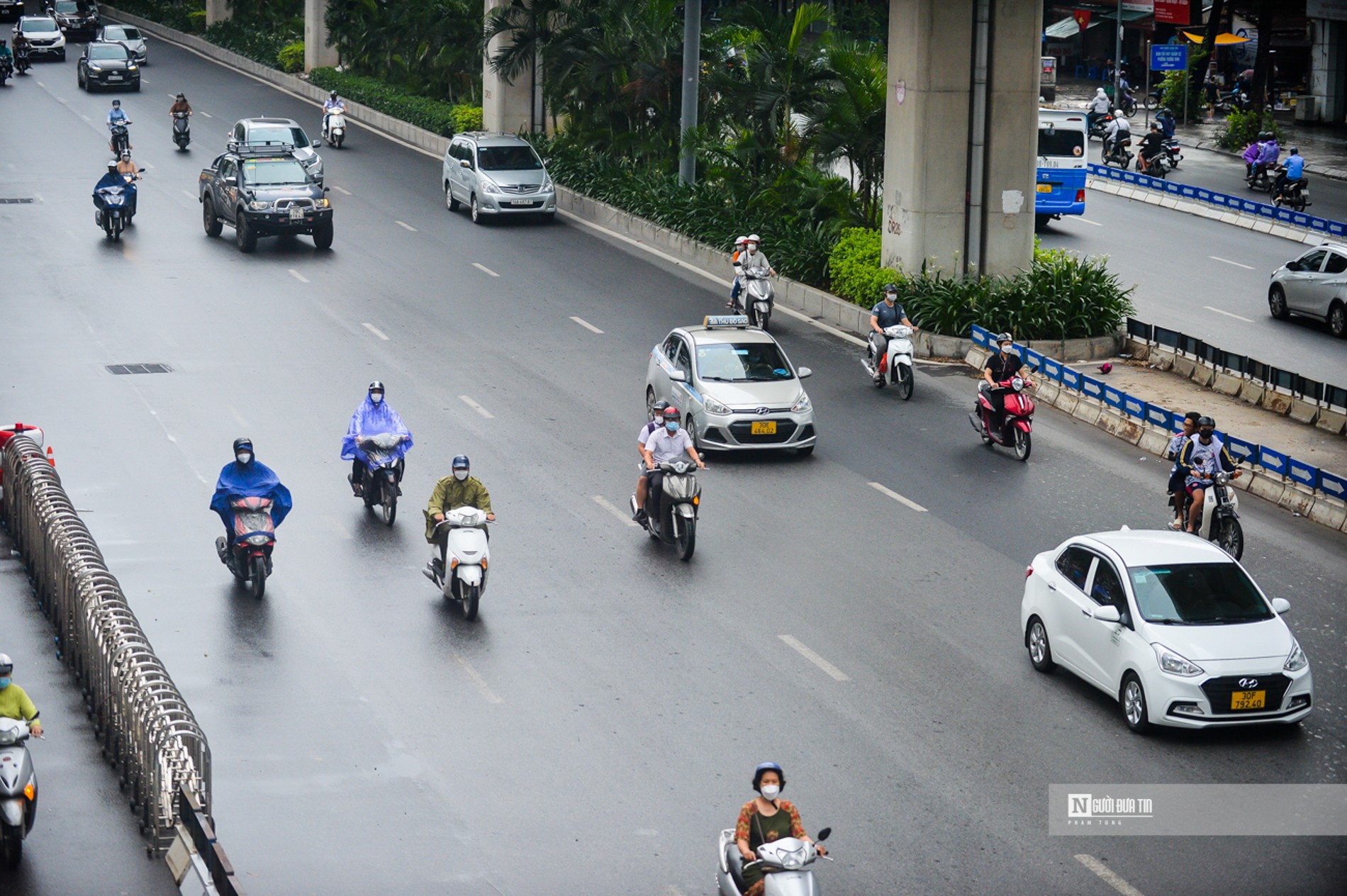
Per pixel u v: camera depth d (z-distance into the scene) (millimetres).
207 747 21953
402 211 73812
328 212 64812
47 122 94312
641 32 74312
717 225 64500
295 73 117000
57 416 42969
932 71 52906
